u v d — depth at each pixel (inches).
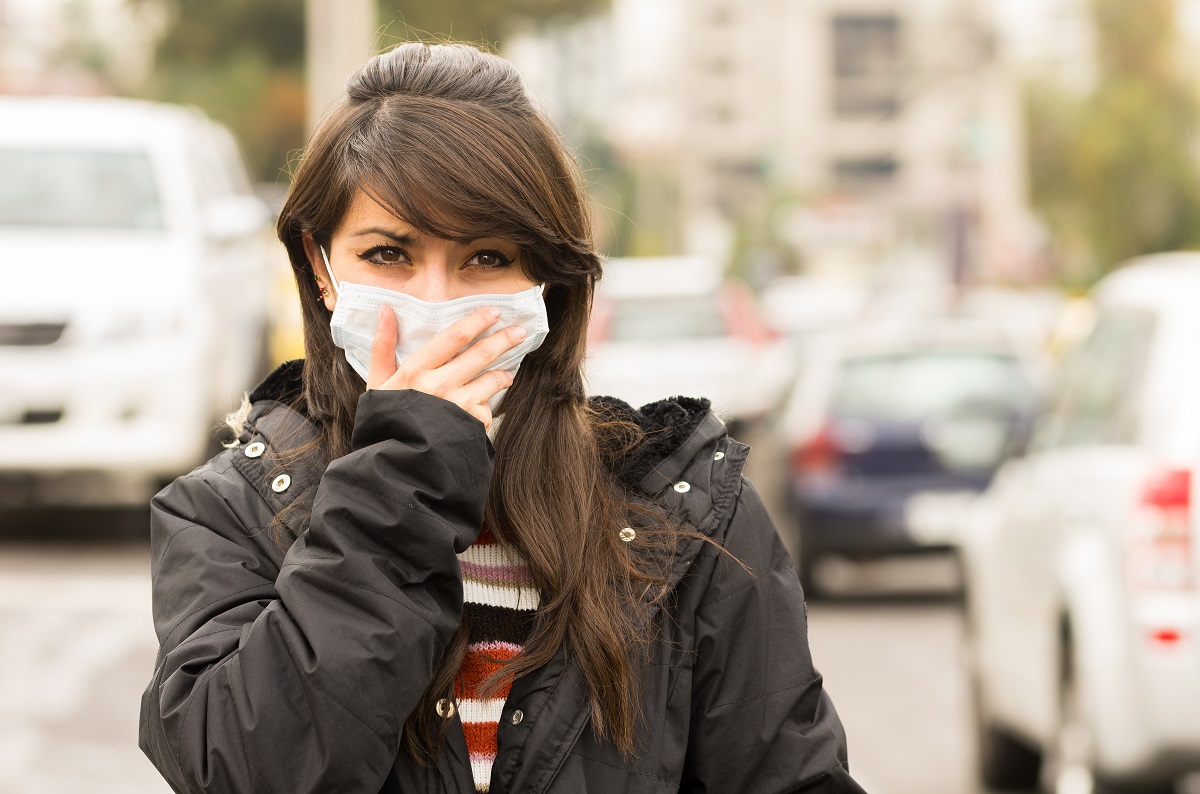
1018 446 294.4
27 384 421.1
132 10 1628.9
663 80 3309.5
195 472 92.4
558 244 87.7
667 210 3430.1
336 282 89.4
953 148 3961.6
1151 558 222.1
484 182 85.2
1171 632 219.0
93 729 285.9
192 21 1596.9
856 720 336.8
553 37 1617.9
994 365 518.3
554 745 86.5
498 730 87.3
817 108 4837.6
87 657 335.3
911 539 504.7
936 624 458.3
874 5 4820.4
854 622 464.1
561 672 87.6
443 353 84.8
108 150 470.0
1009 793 283.6
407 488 82.7
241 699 81.0
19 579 412.2
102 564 434.6
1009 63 1950.1
